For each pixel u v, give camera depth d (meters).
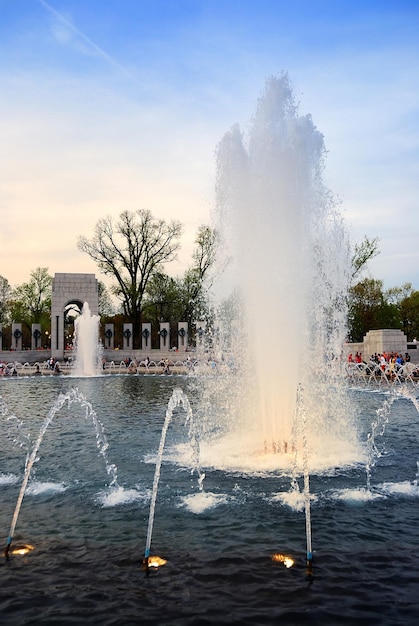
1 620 5.16
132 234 62.00
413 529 7.31
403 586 5.77
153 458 11.42
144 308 66.62
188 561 6.40
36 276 76.19
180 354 52.56
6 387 29.72
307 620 5.13
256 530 7.31
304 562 6.34
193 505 8.30
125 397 23.81
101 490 9.20
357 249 48.31
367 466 10.47
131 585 5.84
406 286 71.06
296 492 8.88
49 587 5.82
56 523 7.67
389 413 18.22
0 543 7.00
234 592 5.67
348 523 7.52
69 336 72.81
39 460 11.41
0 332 54.84
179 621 5.13
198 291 62.81
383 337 36.97
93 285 54.09
